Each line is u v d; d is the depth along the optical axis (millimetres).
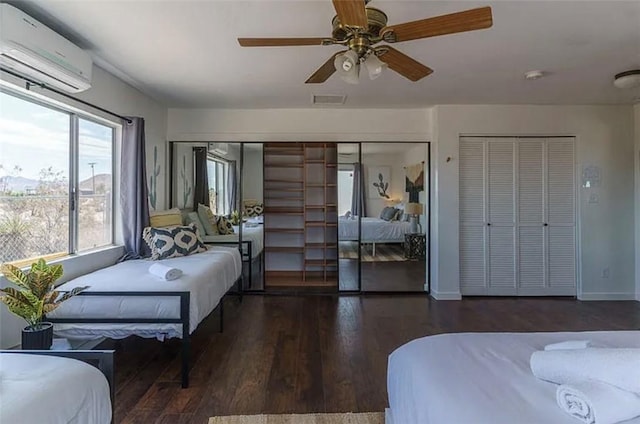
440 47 2850
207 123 4914
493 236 4809
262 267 5113
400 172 5055
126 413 2176
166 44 2795
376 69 2109
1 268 2301
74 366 1431
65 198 3051
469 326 3723
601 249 4742
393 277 5070
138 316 2498
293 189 5367
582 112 4695
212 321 3846
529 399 1110
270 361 2883
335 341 3295
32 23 2201
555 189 4793
